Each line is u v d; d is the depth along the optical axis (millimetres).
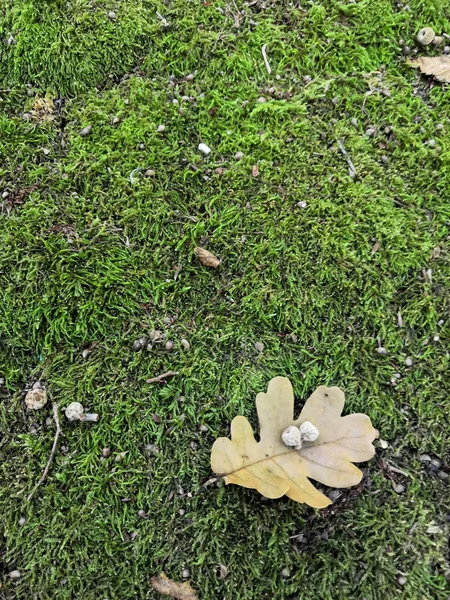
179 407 254
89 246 268
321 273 271
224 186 284
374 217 279
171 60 301
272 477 230
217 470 235
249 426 238
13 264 261
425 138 295
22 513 239
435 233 281
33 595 231
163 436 250
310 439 231
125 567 235
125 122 289
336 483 229
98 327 261
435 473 249
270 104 293
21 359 259
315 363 261
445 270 274
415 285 272
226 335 263
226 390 256
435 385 259
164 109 292
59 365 258
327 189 283
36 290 260
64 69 293
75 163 281
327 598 229
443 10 313
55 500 240
